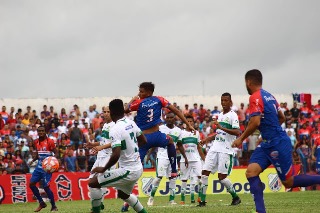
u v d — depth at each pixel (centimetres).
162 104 1727
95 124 3822
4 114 3894
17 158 3216
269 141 1239
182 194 2384
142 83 1722
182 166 2367
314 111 4419
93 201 1334
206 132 3766
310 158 3491
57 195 3048
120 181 1252
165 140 1734
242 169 3303
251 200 2362
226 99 1936
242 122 4191
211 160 1962
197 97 4725
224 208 1781
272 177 3347
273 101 1249
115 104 1266
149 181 3156
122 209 1784
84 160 3288
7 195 2964
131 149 1252
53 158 2094
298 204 1938
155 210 1764
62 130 3684
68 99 4525
